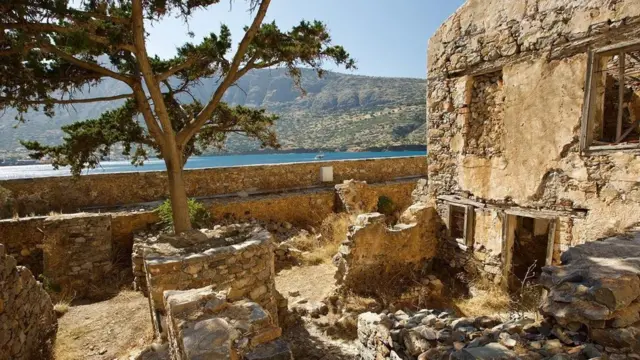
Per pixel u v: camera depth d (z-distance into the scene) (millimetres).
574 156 5887
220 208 12609
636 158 5109
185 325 3242
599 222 5574
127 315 7059
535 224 8602
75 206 12086
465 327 3572
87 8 6035
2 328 4344
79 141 8898
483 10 7215
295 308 7160
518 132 6707
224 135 12609
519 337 2844
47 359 5340
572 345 2578
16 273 4887
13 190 11172
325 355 5625
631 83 7051
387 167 18922
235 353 2965
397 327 4207
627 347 2363
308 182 16609
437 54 8422
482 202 7566
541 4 6168
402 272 8383
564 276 2922
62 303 7617
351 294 7430
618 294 2473
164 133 7316
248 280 5828
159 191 13586
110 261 9328
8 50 5879
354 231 7637
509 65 6754
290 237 12383
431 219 8859
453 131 8188
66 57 6410
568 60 5840
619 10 5160
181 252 5801
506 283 7109
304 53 8320
